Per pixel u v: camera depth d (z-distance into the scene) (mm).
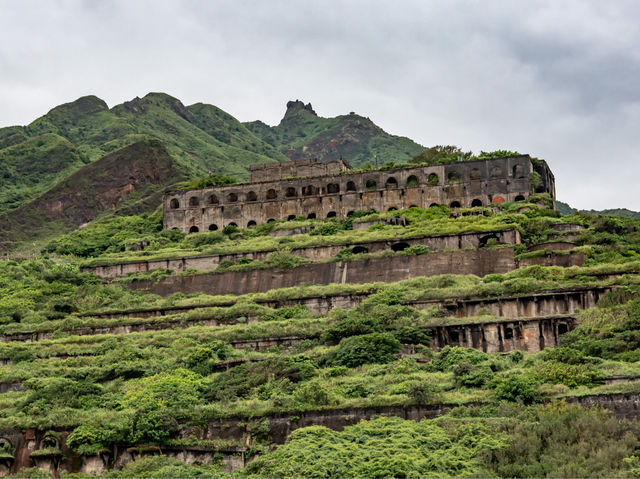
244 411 66875
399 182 133750
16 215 185750
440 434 58719
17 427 68500
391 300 91375
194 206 142750
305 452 57719
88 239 147750
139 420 66250
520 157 129125
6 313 108812
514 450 55000
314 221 131375
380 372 73688
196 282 113625
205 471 60594
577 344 74625
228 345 87125
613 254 99375
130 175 195250
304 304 98688
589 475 50562
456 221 116312
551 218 114062
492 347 81312
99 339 94750
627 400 58719
